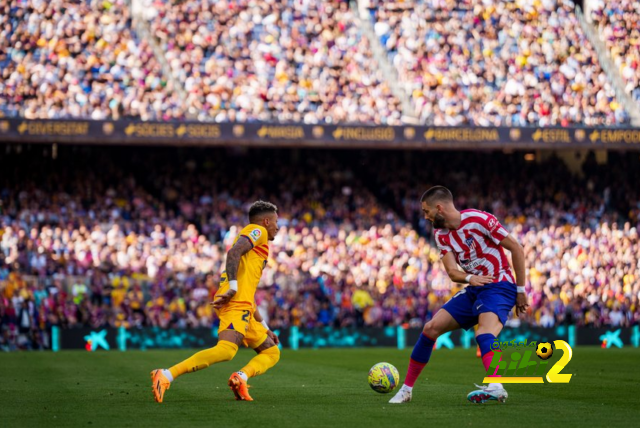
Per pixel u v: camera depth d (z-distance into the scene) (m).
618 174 73.50
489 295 18.31
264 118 68.25
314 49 74.00
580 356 41.72
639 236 69.50
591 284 65.25
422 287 63.28
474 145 63.78
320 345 55.38
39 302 53.53
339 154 72.62
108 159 68.94
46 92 65.94
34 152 66.81
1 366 34.59
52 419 16.38
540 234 68.44
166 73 70.06
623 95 75.62
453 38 76.81
